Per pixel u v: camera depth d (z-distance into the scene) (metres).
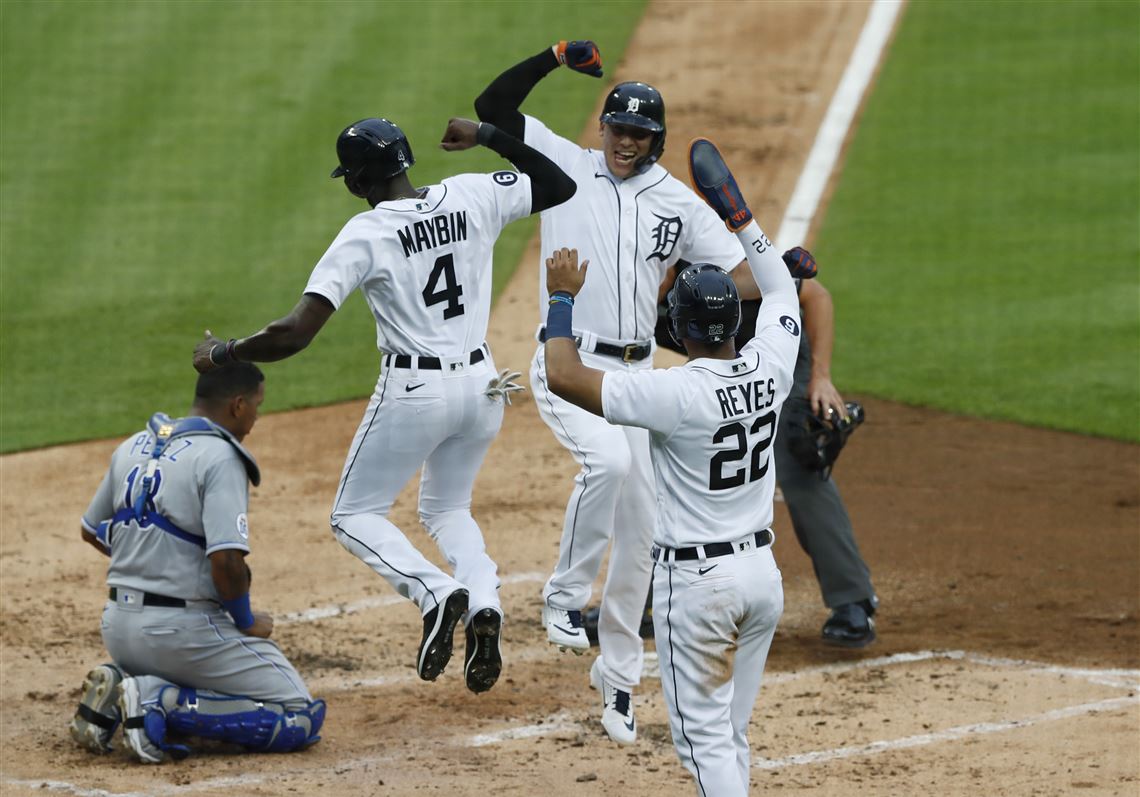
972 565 34.81
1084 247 59.16
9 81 74.31
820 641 30.77
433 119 70.06
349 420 46.03
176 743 24.94
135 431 44.66
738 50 79.44
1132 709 26.12
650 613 31.28
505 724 26.44
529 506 39.38
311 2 84.25
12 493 40.12
